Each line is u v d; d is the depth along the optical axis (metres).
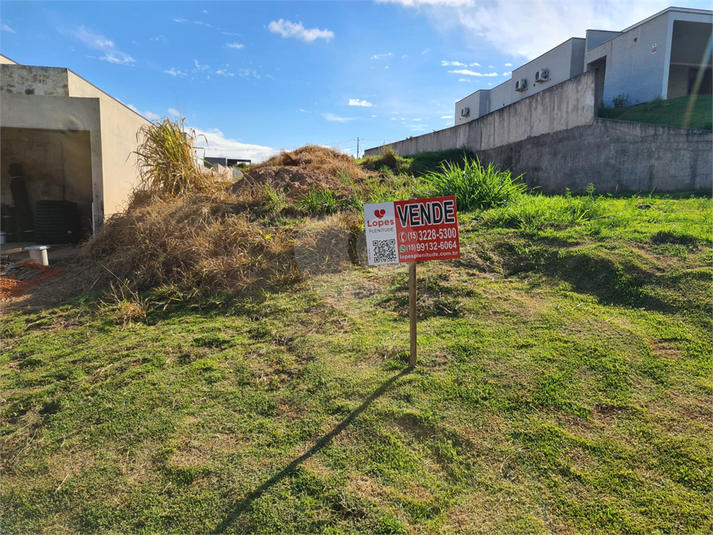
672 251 4.42
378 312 4.27
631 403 2.73
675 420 2.57
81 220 11.27
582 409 2.71
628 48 16.25
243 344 3.95
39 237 10.06
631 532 1.97
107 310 4.96
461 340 3.57
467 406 2.82
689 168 8.41
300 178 8.79
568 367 3.10
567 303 3.98
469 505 2.18
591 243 4.86
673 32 15.73
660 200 7.13
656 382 2.89
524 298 4.15
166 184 8.65
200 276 5.38
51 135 11.03
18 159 10.94
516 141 13.27
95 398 3.29
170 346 4.00
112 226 7.59
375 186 8.03
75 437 2.89
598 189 10.29
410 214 3.22
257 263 5.46
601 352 3.22
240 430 2.82
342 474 2.40
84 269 6.83
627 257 4.38
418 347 3.56
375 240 3.28
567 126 11.12
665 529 1.97
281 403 3.06
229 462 2.55
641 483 2.21
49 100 8.95
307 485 2.34
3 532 2.25
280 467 2.48
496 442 2.53
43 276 6.79
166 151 8.68
